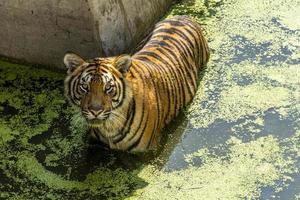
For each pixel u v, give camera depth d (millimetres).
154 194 8875
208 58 11102
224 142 9570
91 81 8789
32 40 11125
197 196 8766
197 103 10273
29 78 11242
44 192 9141
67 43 10875
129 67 8914
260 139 9547
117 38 10812
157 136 9633
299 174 8953
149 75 9398
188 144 9602
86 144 9836
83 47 10805
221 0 12602
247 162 9203
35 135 10117
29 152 9828
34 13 10758
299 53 11031
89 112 8766
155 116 9352
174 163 9320
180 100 10031
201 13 12344
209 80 10680
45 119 10383
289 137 9523
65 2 10359
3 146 9977
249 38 11508
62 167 9516
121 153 9547
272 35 11508
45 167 9547
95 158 9570
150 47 10102
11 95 10922
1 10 10984
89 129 9961
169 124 9945
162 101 9547
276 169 9055
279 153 9289
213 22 12047
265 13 12086
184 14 12375
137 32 11398
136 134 9266
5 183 9352
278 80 10531
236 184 8891
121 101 8945
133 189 9000
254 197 8695
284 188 8781
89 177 9289
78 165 9500
